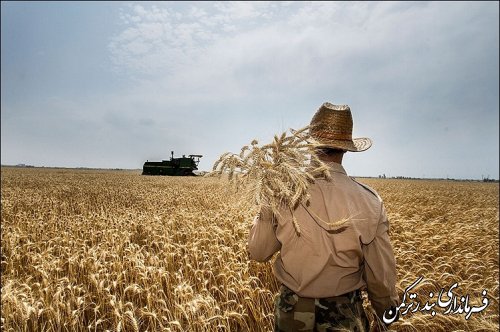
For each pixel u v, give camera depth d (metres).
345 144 1.98
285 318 1.96
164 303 4.12
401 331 4.05
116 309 3.93
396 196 21.25
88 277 5.22
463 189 35.72
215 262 6.13
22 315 3.98
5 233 8.28
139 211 13.12
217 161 1.98
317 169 1.82
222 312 4.54
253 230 2.08
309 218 1.87
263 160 1.93
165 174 54.62
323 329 1.87
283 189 1.76
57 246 7.21
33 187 25.38
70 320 4.12
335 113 2.01
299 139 1.90
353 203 1.87
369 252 1.86
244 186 1.95
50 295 4.74
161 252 6.57
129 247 6.54
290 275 1.96
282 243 1.93
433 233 8.87
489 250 7.14
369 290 1.96
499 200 23.25
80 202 16.02
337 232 1.83
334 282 1.86
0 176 40.47
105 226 9.03
